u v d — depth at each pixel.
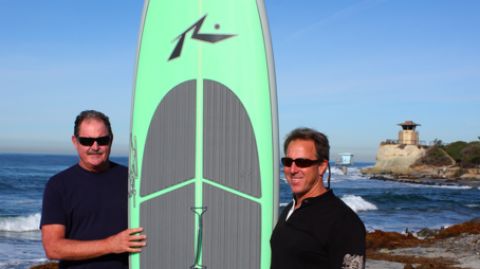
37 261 12.73
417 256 12.36
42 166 79.88
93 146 3.48
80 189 3.52
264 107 4.15
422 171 80.50
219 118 4.12
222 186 4.09
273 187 4.12
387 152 86.00
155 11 4.40
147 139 4.32
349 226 2.81
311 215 2.92
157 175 4.24
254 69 4.17
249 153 4.11
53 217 3.44
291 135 3.11
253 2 4.23
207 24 4.22
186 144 4.16
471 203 36.97
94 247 3.41
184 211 4.12
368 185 62.88
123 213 3.66
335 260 2.81
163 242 4.17
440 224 24.28
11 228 19.73
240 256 4.07
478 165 77.69
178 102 4.21
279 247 3.03
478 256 12.11
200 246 4.07
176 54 4.26
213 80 4.16
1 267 11.92
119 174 3.70
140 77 4.41
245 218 4.08
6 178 47.38
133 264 4.05
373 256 12.37
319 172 3.06
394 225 23.53
